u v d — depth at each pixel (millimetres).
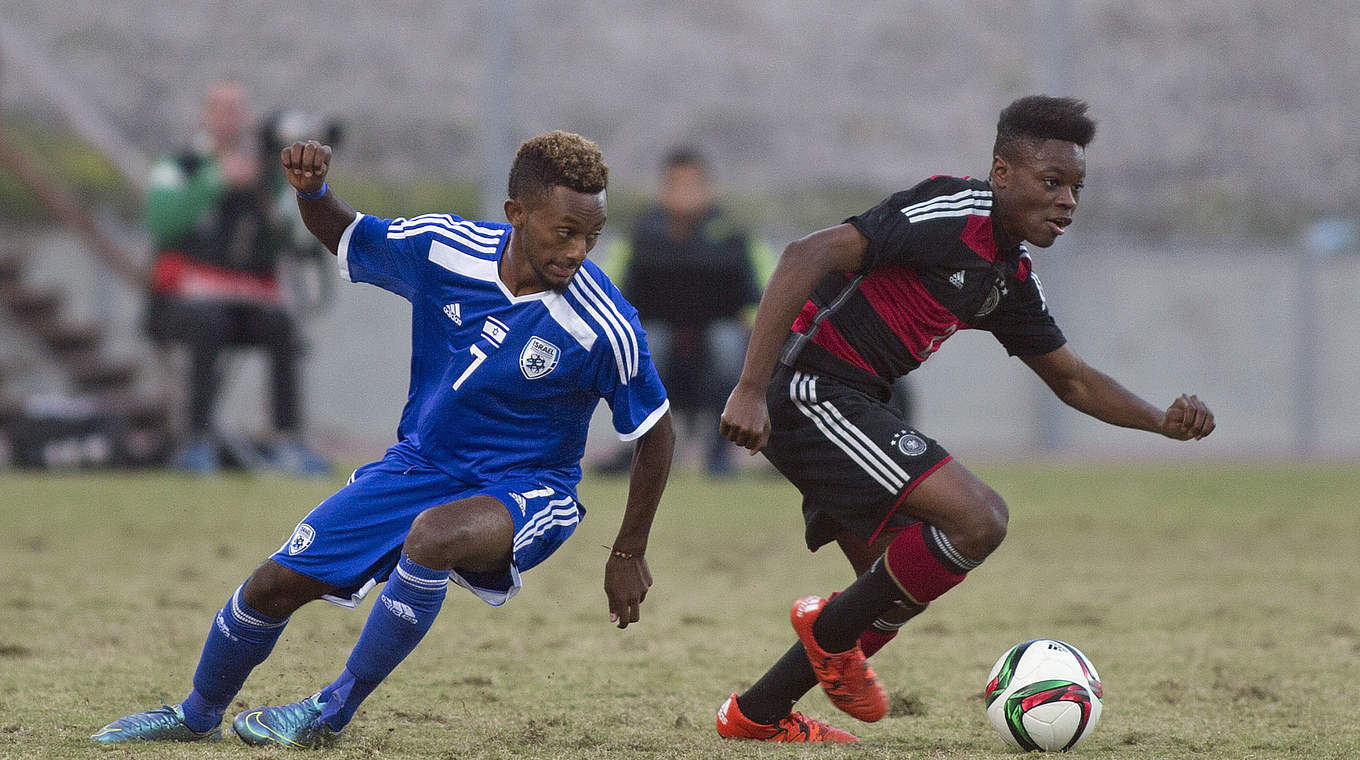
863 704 13531
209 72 76938
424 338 12820
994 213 13250
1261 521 35969
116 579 23781
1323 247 67062
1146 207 76312
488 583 12617
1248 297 66750
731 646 18859
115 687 15344
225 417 57406
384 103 76438
